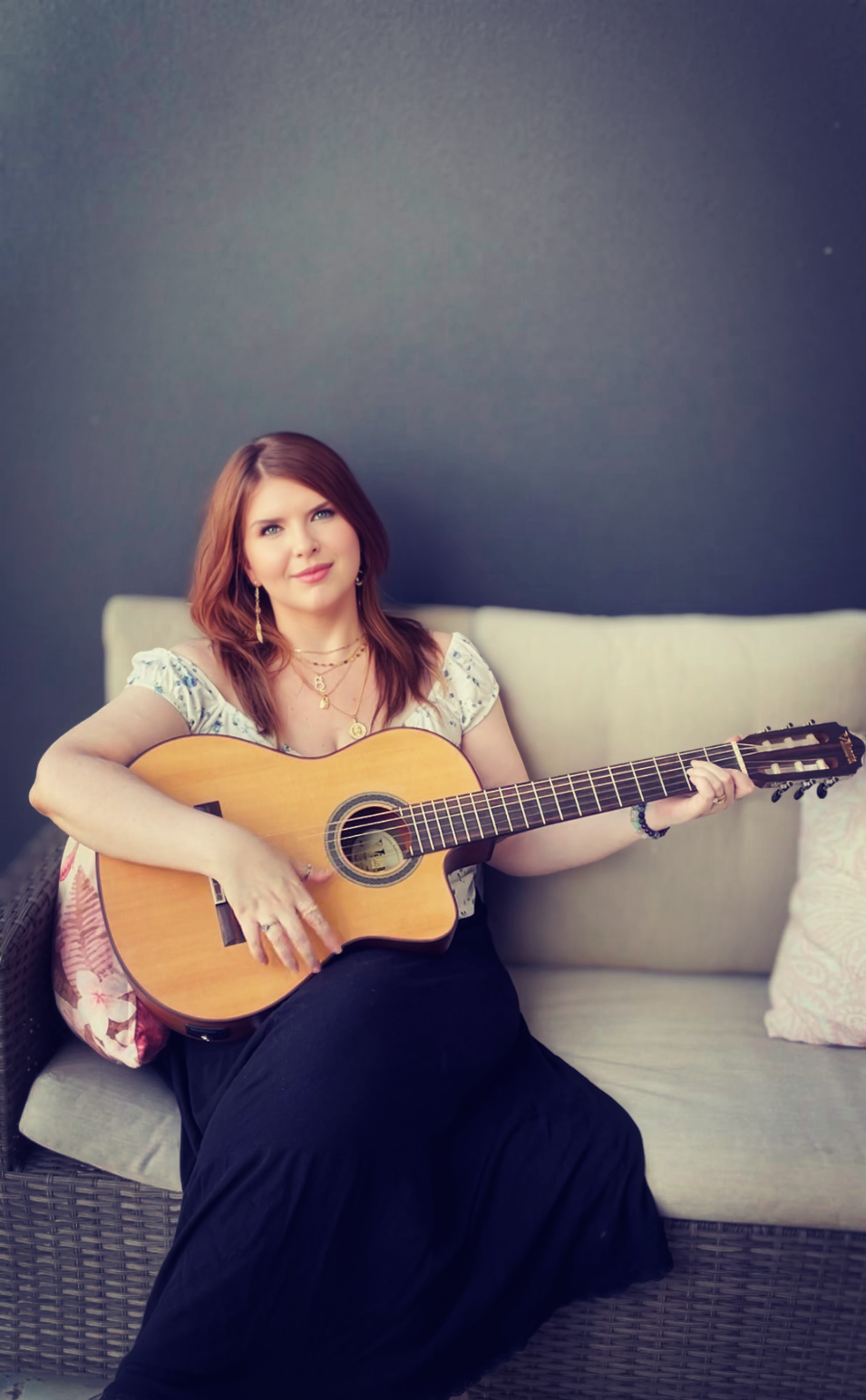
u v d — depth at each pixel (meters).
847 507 2.06
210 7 1.84
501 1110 1.43
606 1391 1.46
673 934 1.82
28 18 1.85
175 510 2.05
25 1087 1.50
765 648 1.82
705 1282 1.40
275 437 1.67
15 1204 1.47
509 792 1.55
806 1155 1.38
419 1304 1.26
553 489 2.05
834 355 1.99
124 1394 1.14
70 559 2.08
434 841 1.53
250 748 1.56
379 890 1.50
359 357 1.99
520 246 1.94
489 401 2.01
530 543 2.08
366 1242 1.26
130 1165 1.42
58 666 2.13
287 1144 1.24
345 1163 1.25
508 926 1.84
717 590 2.10
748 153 1.90
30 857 1.70
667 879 1.81
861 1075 1.54
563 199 1.92
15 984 1.45
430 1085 1.36
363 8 1.84
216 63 1.87
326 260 1.95
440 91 1.88
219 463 2.03
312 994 1.39
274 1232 1.21
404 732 1.62
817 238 1.94
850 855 1.66
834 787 1.71
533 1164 1.37
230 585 1.71
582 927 1.83
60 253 1.95
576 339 1.98
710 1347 1.43
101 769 1.47
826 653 1.81
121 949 1.42
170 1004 1.40
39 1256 1.49
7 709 2.15
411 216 1.93
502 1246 1.33
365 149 1.90
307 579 1.63
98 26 1.85
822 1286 1.39
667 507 2.06
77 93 1.88
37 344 1.99
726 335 1.98
